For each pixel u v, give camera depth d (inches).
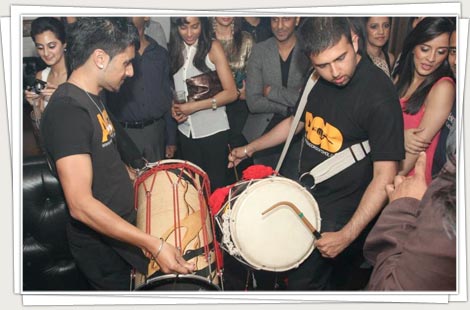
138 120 131.3
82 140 103.7
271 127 133.5
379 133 115.4
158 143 133.6
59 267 121.7
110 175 110.3
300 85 131.0
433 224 119.8
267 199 112.3
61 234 119.6
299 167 125.0
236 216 111.2
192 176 120.4
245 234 111.2
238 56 131.6
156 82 130.8
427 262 118.7
